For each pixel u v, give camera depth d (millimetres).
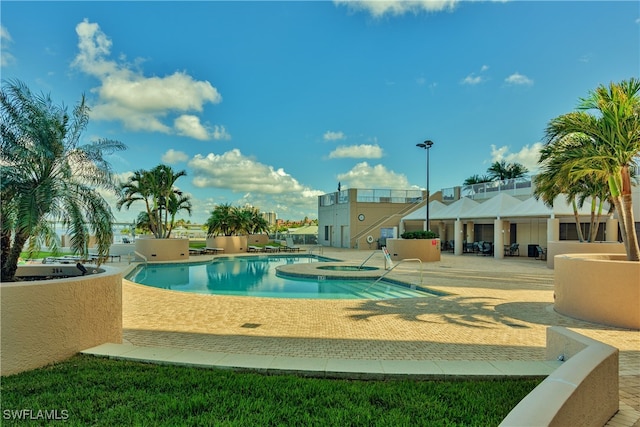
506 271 15719
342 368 4094
